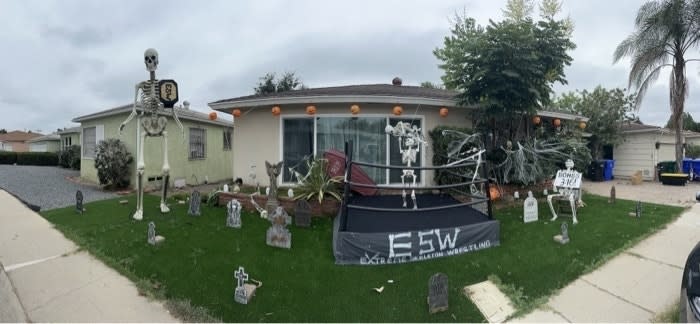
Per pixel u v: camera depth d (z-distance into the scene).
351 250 4.40
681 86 12.70
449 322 3.17
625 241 5.12
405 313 3.27
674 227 5.89
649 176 15.16
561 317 3.27
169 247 4.68
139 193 6.23
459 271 4.20
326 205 6.71
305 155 8.80
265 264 4.27
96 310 3.13
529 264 4.36
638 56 13.06
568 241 5.15
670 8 11.98
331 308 3.33
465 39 8.49
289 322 3.09
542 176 7.95
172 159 11.47
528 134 9.14
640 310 3.36
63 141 22.70
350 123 8.58
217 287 3.64
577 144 8.37
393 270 4.22
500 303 3.50
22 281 3.60
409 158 6.86
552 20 7.72
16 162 23.69
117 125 11.41
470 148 7.79
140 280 3.68
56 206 7.70
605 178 15.07
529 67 7.06
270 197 6.54
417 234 4.60
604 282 3.92
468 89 7.83
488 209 5.51
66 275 3.75
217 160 14.17
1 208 6.27
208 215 6.61
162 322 3.02
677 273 4.11
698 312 2.61
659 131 14.86
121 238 4.96
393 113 8.46
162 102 6.55
